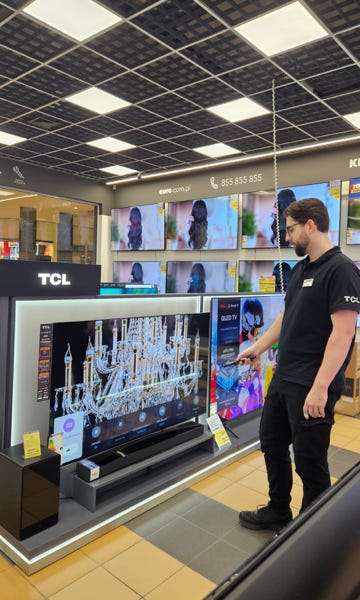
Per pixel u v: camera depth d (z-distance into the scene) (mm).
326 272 1898
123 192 8477
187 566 1928
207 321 3061
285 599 297
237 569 326
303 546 346
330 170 5844
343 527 378
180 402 2896
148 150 6242
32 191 7262
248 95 4289
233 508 2430
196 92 4238
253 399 3576
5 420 2125
